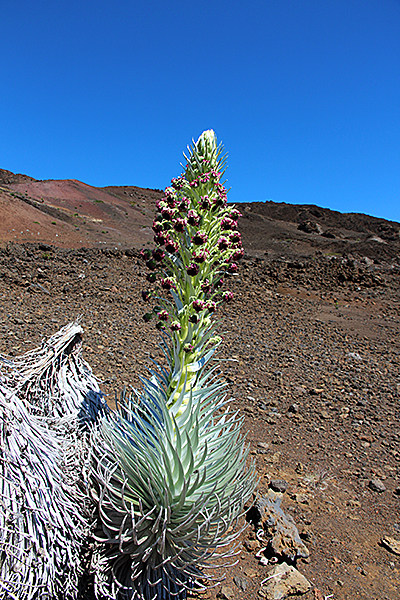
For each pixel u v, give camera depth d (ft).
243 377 18.56
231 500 5.95
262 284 44.37
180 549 5.82
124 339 22.03
